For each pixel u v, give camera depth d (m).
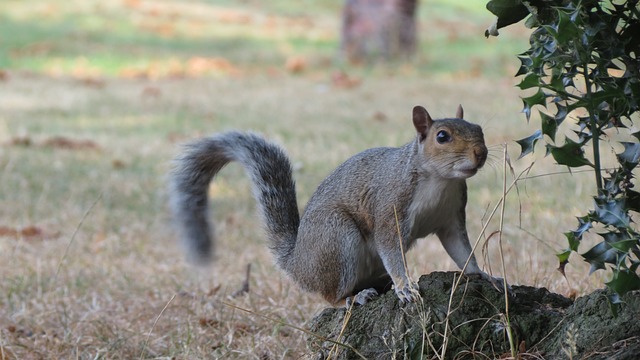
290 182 9.60
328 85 27.92
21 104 24.19
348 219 8.33
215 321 9.70
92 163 18.20
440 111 22.84
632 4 6.74
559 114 6.73
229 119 22.50
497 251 11.70
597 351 6.73
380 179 8.08
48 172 17.44
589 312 6.99
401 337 7.26
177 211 10.07
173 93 26.34
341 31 32.75
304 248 8.68
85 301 10.77
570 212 13.25
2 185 16.44
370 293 7.91
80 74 29.25
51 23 36.31
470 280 7.61
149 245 13.23
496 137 18.88
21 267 12.12
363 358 7.18
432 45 35.91
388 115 22.69
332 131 20.80
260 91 26.86
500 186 15.37
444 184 7.78
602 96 6.61
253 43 35.50
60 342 9.30
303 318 9.58
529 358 7.05
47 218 14.65
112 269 12.11
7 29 34.91
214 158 9.93
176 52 33.16
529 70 6.73
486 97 25.11
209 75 29.81
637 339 6.66
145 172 17.55
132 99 25.30
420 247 12.50
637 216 11.32
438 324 7.27
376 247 8.12
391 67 31.41
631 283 6.34
